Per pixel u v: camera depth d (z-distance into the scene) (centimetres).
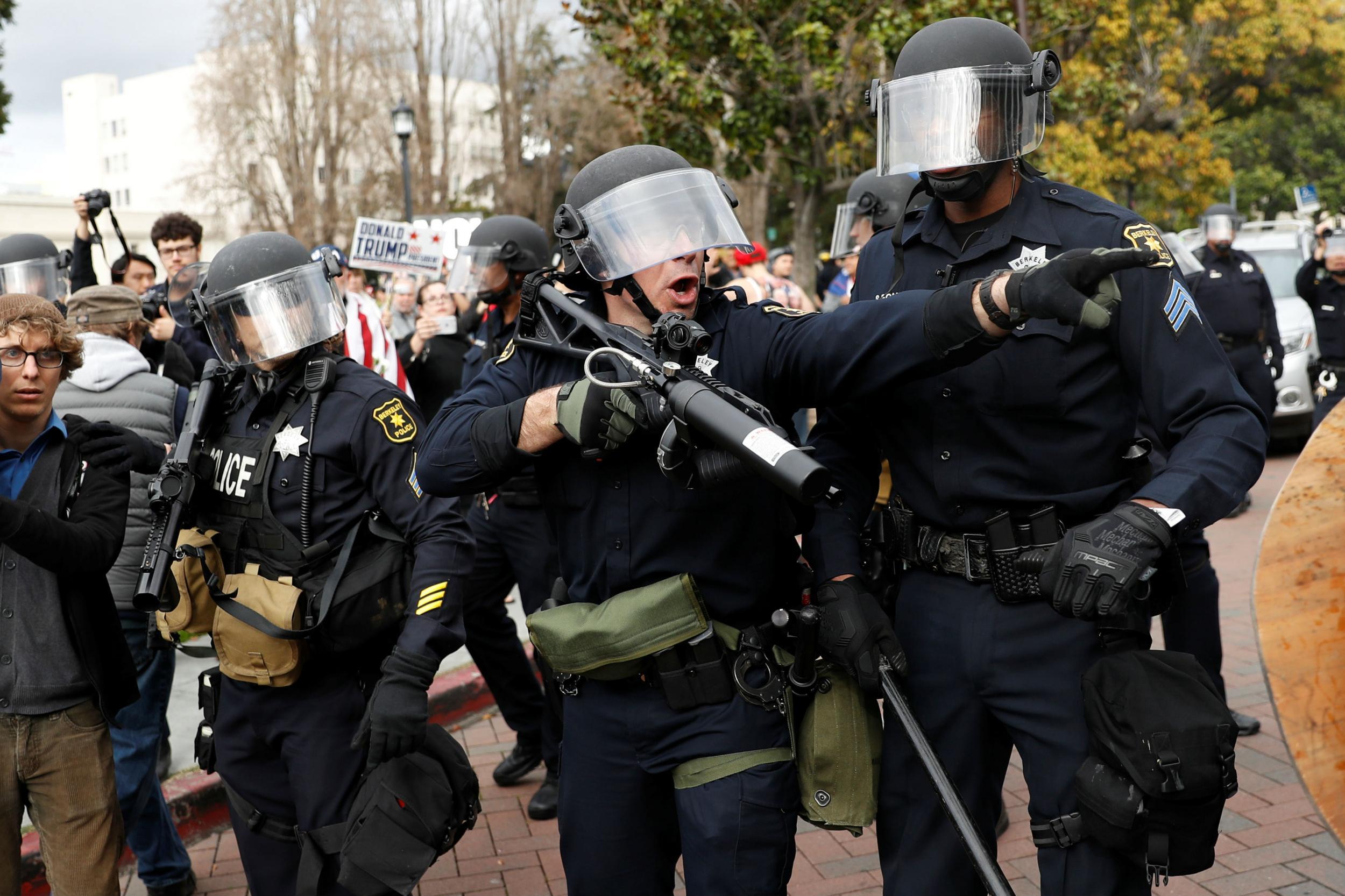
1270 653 128
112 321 355
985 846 195
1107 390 211
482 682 505
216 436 261
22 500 258
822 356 199
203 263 451
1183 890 319
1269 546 128
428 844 237
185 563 248
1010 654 214
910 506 227
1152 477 215
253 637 241
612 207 208
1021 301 170
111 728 322
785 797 210
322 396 251
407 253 711
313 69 3569
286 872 264
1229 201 3334
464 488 217
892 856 230
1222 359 203
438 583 241
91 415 341
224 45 3484
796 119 1420
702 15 1245
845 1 1244
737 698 209
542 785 416
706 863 206
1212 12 2641
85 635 258
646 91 1388
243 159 3612
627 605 209
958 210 221
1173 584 212
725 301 221
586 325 213
